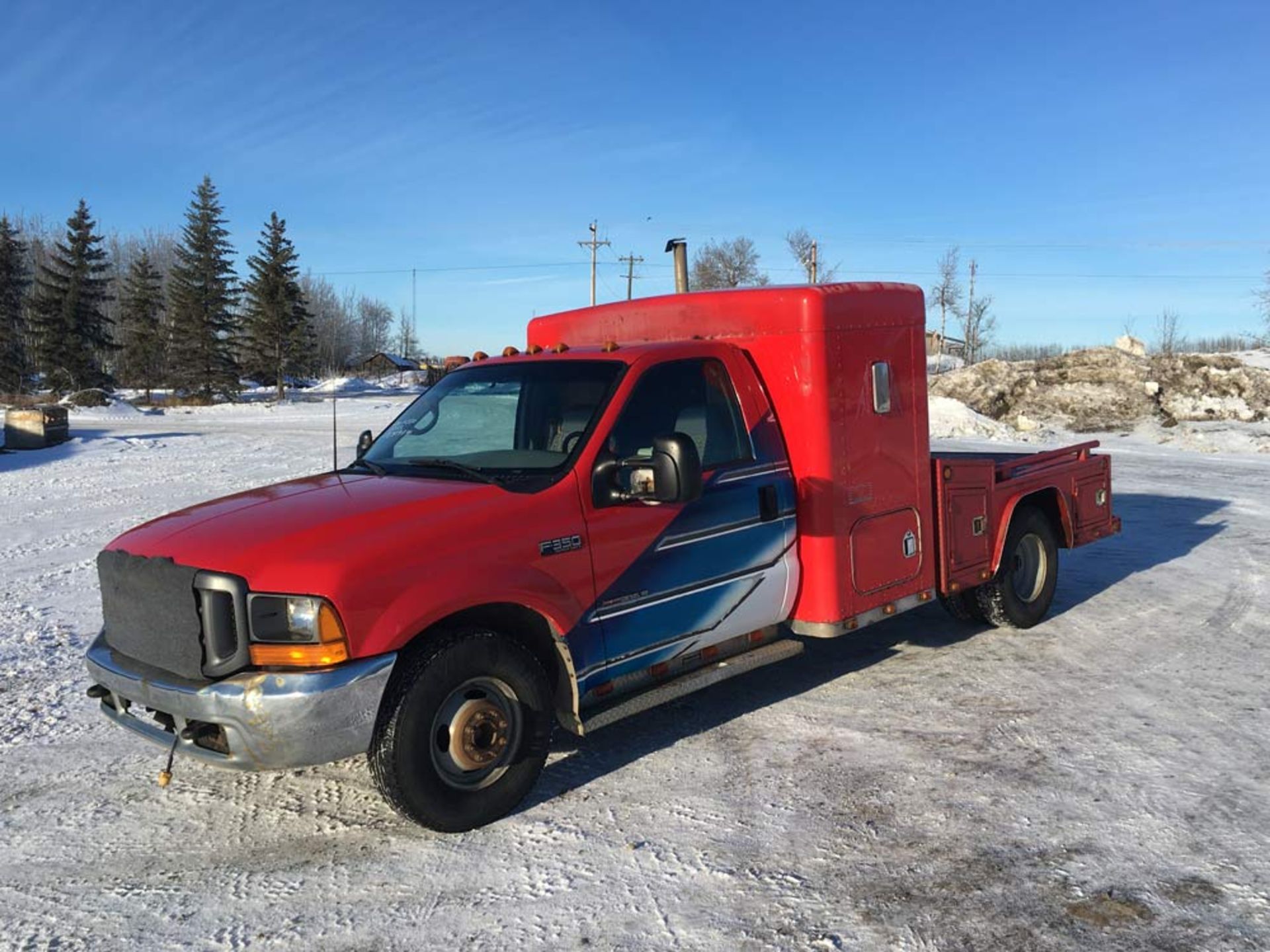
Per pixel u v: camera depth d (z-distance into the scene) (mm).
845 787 4531
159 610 4062
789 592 5352
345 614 3748
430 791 4020
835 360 5324
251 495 4828
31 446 25219
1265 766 4617
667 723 5430
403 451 5180
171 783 4805
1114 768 4641
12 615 8031
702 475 4430
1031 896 3547
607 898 3635
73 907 3682
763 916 3479
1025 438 23438
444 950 3342
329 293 113812
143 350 72938
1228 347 52219
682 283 7133
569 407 4797
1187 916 3389
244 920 3566
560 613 4332
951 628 7215
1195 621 7191
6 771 4949
